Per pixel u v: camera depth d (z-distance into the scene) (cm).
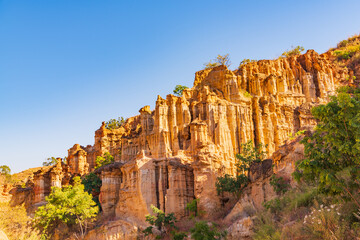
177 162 5806
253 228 2847
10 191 7250
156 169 5938
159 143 6266
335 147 2011
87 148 9931
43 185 7031
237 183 5003
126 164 6181
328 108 1997
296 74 8431
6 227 5844
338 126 1973
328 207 2155
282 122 7081
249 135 6725
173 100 6775
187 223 4888
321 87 8138
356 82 8756
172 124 6550
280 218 2597
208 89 7088
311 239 1872
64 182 7612
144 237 4928
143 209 5525
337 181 1853
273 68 8194
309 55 8875
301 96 7919
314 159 2036
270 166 4462
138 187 5706
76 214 5672
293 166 3762
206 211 4925
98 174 7138
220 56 9000
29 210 6700
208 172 5316
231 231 3059
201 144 5638
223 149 6247
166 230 4872
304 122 7194
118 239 5231
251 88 7662
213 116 6569
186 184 5688
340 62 10019
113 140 9312
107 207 6222
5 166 8231
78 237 5706
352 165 1942
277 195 3547
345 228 1770
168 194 5506
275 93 7562
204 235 3084
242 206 3869
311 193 2548
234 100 7094
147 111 7044
